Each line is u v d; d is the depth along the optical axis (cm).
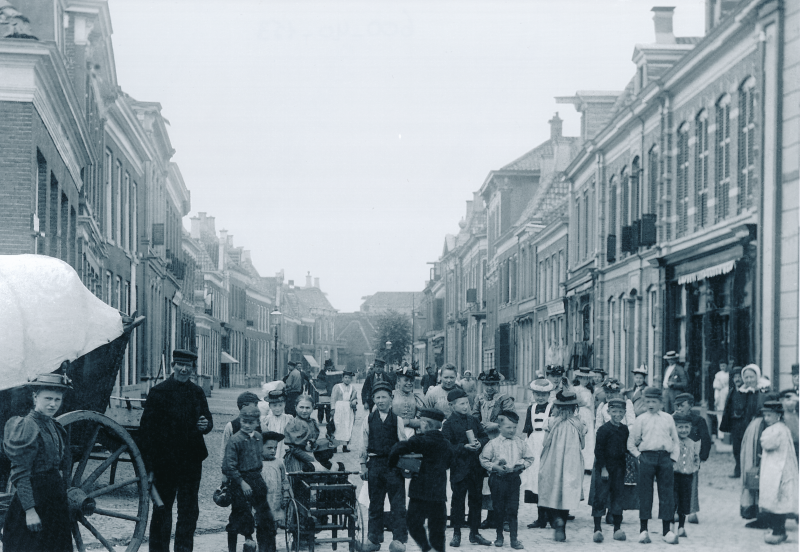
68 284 780
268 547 869
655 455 1005
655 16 2525
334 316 11744
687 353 2078
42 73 1396
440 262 8131
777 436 991
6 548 655
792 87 1591
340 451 2005
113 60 2423
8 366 742
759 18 1652
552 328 3812
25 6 1672
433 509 896
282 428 1038
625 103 2725
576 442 1025
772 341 1573
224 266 6844
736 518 1079
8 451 648
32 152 1371
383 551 949
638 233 2420
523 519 1205
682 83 2169
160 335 3700
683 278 2119
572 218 3394
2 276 757
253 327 8056
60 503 666
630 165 2611
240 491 870
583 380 1429
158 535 858
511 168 5291
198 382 4628
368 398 2342
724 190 1939
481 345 5934
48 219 1525
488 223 5800
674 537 998
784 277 1573
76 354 790
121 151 2789
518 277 4575
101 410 931
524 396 4325
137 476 767
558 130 5459
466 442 1006
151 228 3469
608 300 2848
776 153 1596
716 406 1741
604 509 1020
